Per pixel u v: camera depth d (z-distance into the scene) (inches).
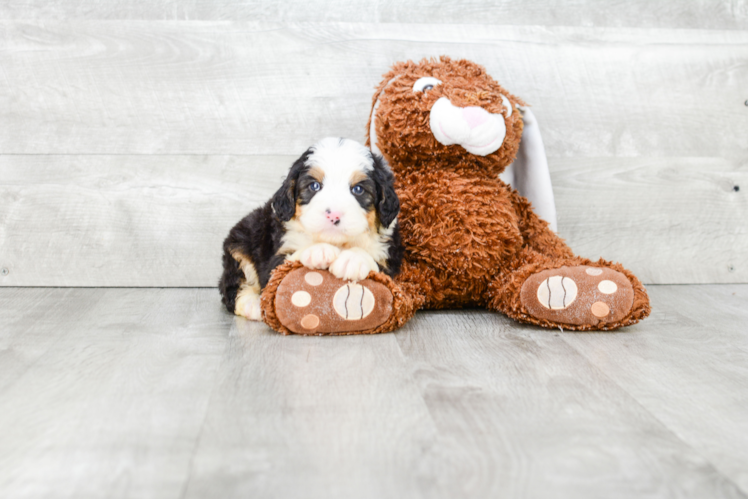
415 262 68.0
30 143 81.9
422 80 67.7
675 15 87.3
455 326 63.6
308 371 49.3
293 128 84.0
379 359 52.3
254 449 36.3
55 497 31.4
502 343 57.4
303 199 57.6
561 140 86.9
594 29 86.1
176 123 82.8
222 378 47.8
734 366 52.0
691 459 35.9
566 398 44.4
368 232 60.2
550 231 74.7
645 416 41.6
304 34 83.0
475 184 68.2
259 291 67.1
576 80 86.3
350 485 32.7
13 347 55.9
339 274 57.5
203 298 77.7
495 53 85.1
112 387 45.9
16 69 80.7
